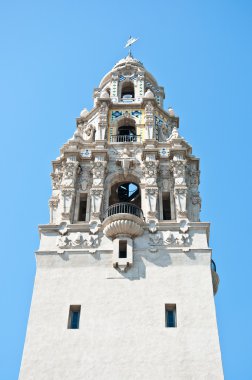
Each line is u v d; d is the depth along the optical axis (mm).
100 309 38812
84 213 46062
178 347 36719
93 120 53938
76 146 49469
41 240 43031
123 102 54031
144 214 44688
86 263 41438
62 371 35938
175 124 54812
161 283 40094
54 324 38188
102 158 47969
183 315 38312
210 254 41656
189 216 45438
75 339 37344
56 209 46500
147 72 59000
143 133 51562
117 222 42406
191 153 50219
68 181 46562
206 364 35906
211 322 37906
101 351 36688
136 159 48656
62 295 39750
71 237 42938
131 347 36812
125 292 39688
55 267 41344
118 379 35406
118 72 57719
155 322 38000
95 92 58406
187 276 40438
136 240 42594
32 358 36562
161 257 41531
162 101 57719
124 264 40781
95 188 45812
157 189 45812
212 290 39719
